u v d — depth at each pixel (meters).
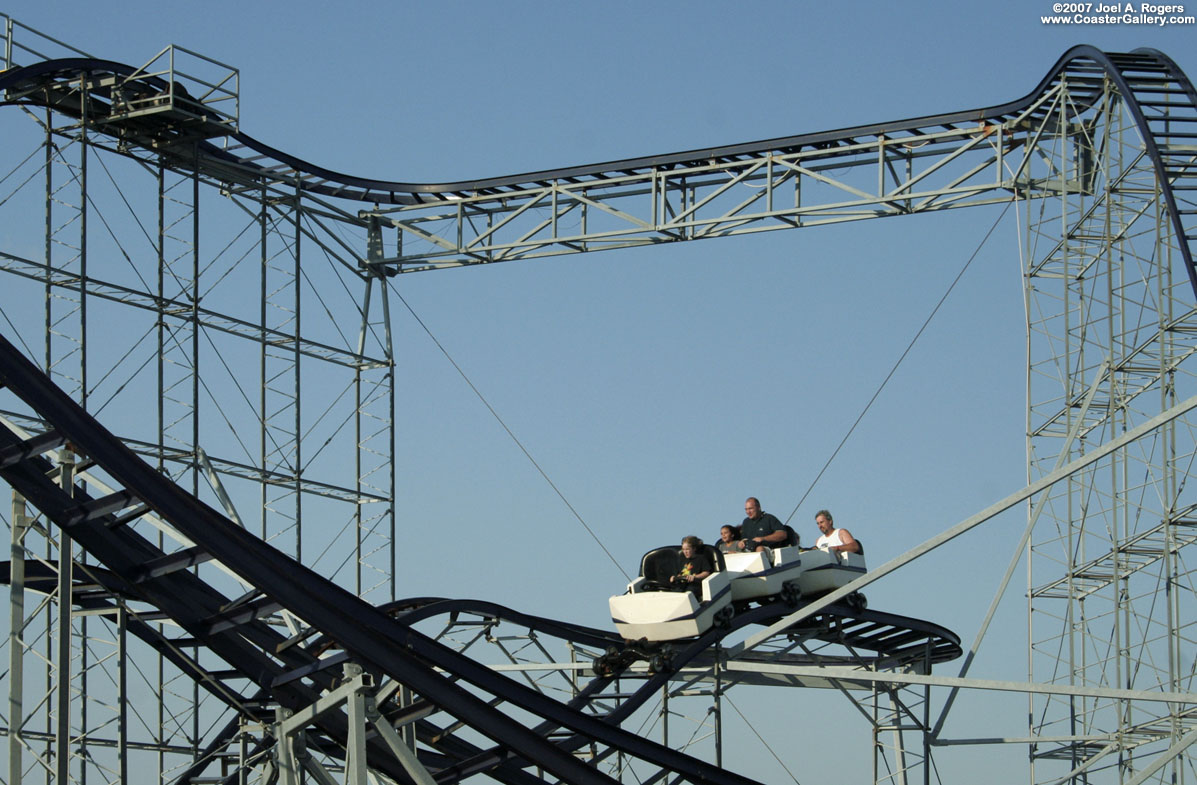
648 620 51.62
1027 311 69.62
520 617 57.50
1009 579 59.16
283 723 42.47
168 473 67.12
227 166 70.44
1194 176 61.56
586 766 44.66
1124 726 62.38
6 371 39.50
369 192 77.56
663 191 72.19
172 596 42.44
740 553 55.19
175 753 63.34
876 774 63.16
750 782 49.72
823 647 61.19
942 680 51.66
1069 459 67.44
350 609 41.84
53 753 49.59
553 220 74.12
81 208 63.00
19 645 41.28
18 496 41.69
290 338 73.69
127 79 63.72
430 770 45.88
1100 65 62.75
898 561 50.47
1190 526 61.00
